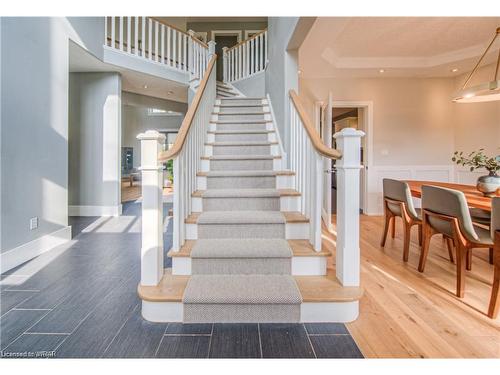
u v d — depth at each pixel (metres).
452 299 1.99
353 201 1.78
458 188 3.07
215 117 4.29
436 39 3.75
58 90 3.16
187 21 8.10
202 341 1.51
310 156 2.15
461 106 4.86
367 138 5.02
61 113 3.21
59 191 3.17
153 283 1.79
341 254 1.84
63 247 3.07
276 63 3.83
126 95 6.80
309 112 4.92
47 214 2.98
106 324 1.65
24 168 2.66
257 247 2.01
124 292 2.04
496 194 2.45
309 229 2.23
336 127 8.20
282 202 2.53
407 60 4.42
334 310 1.68
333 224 4.34
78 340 1.50
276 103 3.82
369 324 1.67
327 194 3.94
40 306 1.84
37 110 2.83
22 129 2.63
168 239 3.39
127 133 11.70
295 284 1.80
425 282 2.26
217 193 2.54
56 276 2.31
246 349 1.45
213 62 4.46
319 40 3.40
